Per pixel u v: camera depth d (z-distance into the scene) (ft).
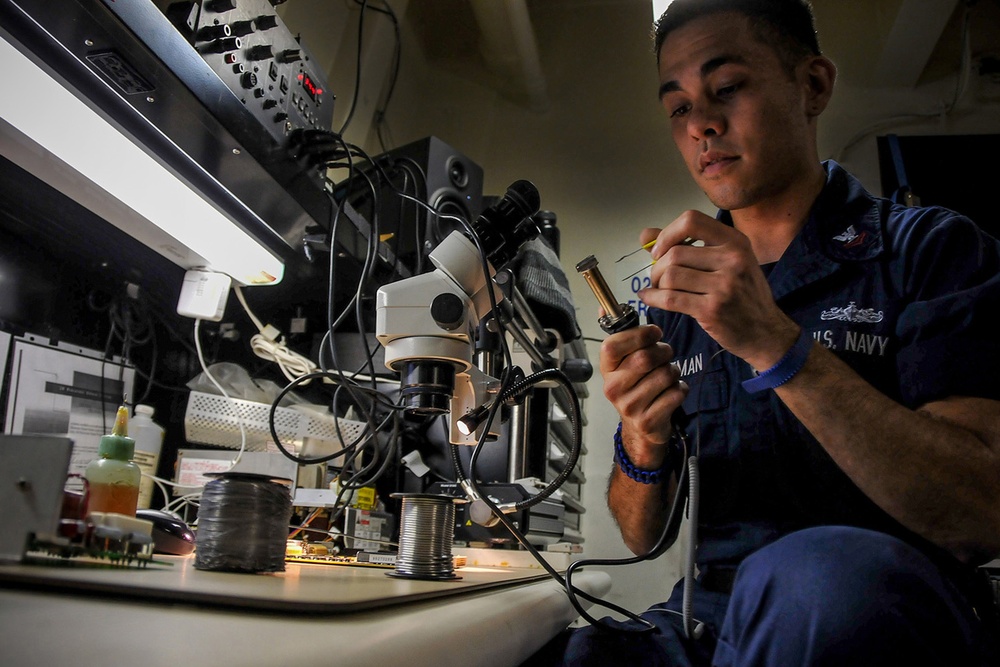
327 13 7.58
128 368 4.69
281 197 4.23
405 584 2.26
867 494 2.80
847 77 10.30
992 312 3.00
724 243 2.61
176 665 0.93
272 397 5.26
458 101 10.94
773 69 3.76
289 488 2.39
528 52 9.83
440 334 2.64
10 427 3.71
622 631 2.86
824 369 2.67
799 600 1.98
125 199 3.87
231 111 3.49
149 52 2.90
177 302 5.12
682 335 4.26
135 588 1.47
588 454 9.30
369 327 5.98
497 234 2.91
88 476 2.69
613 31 11.23
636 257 10.00
